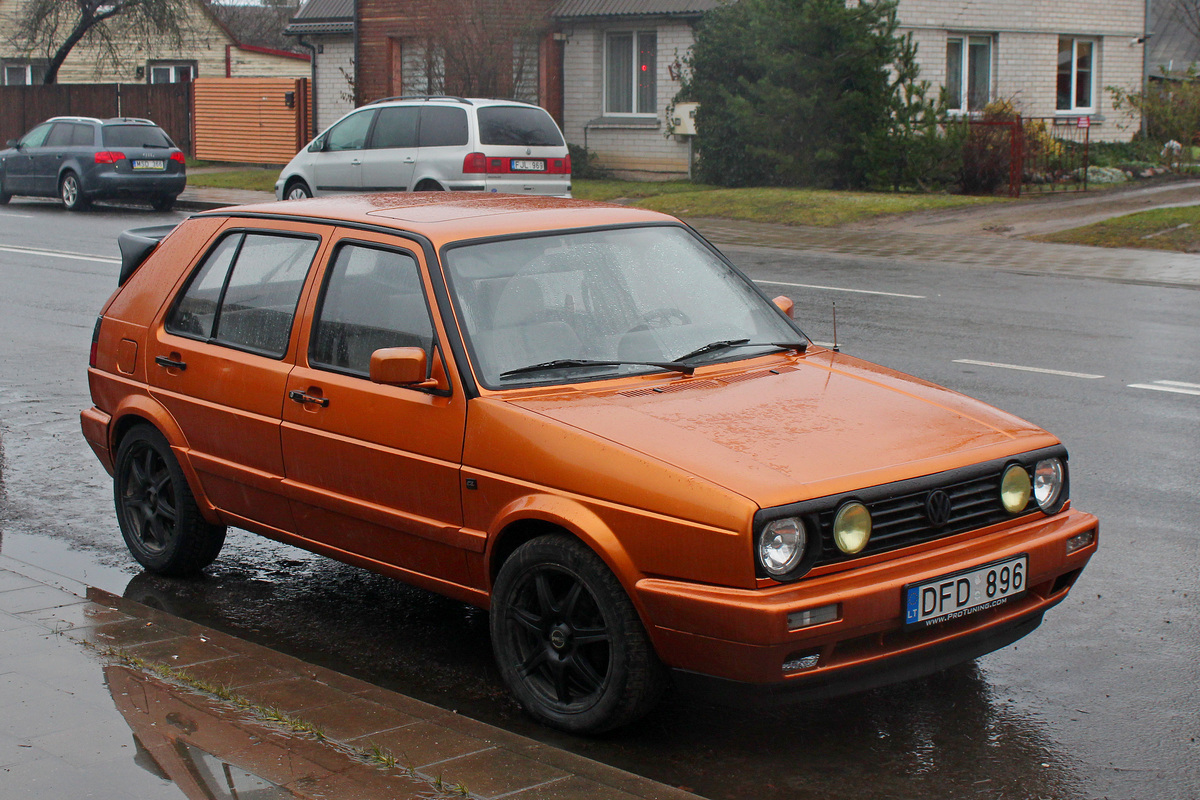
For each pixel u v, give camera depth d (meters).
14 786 3.46
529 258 4.93
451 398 4.52
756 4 24.17
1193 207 20.09
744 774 4.02
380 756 3.70
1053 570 4.32
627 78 29.19
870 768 4.06
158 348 5.79
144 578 6.00
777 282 15.08
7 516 6.91
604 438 4.13
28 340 11.67
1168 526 6.49
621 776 3.65
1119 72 31.56
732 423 4.27
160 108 37.34
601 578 4.05
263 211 5.64
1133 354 10.81
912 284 14.93
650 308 4.99
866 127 24.11
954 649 4.12
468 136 18.89
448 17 28.14
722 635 3.79
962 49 29.11
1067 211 20.81
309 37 33.44
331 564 6.23
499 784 3.57
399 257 4.89
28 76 44.38
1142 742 4.23
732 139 25.77
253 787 3.48
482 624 5.43
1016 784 3.95
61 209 25.89
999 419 4.62
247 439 5.30
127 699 4.11
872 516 3.97
